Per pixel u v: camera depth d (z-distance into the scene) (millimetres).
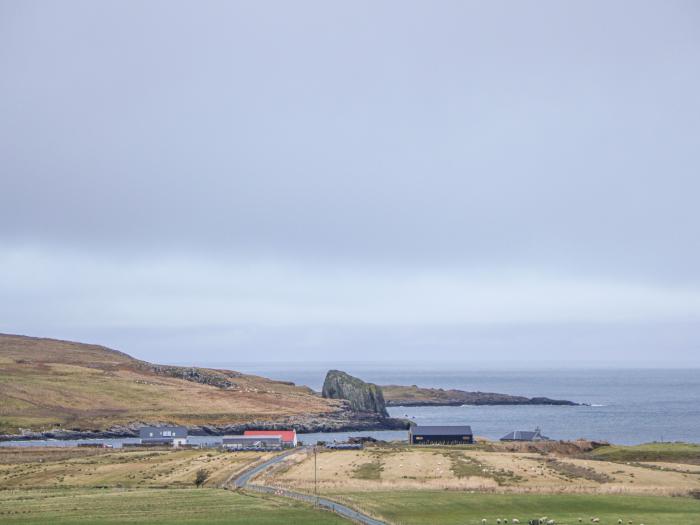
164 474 143000
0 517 97062
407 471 144750
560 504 109438
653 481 133125
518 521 98875
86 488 128000
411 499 111312
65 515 98250
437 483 128750
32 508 103250
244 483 129875
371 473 142250
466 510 105062
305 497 113188
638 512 105188
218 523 94062
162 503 107312
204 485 129375
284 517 97688
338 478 135250
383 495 114938
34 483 135750
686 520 99500
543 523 97875
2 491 124000
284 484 128375
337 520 96375
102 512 100375
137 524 93188
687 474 141875
